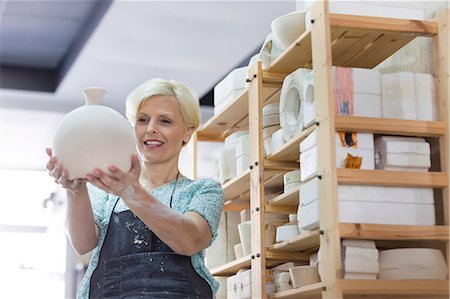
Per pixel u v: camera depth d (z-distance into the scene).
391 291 2.54
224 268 3.51
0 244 9.73
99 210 2.40
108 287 2.29
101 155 2.10
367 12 2.72
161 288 2.25
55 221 9.60
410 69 2.87
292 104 2.97
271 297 2.99
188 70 7.42
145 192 2.14
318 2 2.71
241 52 6.93
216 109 3.85
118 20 6.23
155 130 2.40
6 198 9.88
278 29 3.03
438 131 2.67
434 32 2.72
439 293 2.59
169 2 5.86
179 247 2.23
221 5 5.91
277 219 3.22
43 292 9.46
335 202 2.52
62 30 7.27
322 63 2.64
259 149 3.14
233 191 3.64
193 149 4.05
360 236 2.54
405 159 2.63
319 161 2.63
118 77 7.65
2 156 9.51
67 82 7.84
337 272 2.49
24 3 6.76
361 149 2.62
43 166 9.85
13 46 7.73
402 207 2.61
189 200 2.37
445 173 2.64
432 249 2.62
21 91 8.09
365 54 2.88
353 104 2.63
